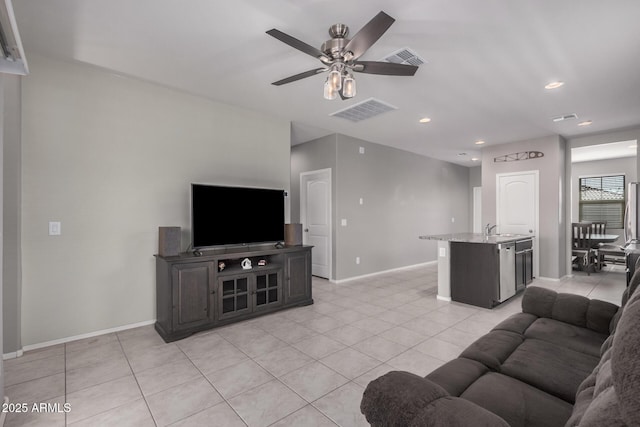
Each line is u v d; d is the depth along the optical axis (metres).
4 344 2.48
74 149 2.85
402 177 6.64
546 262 5.48
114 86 3.07
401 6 2.06
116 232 3.07
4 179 2.49
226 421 1.77
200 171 3.62
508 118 4.43
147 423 1.76
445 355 2.56
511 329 1.92
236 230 3.57
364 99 3.71
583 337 1.78
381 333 3.04
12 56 1.55
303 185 6.00
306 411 1.85
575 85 3.30
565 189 5.70
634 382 0.55
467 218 8.82
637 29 2.31
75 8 2.07
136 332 3.06
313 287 4.96
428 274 6.04
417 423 0.86
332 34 2.27
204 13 2.14
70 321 2.83
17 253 2.54
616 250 5.97
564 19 2.20
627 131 5.03
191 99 3.56
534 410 1.14
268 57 2.74
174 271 2.89
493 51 2.62
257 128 4.14
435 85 3.31
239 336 2.97
